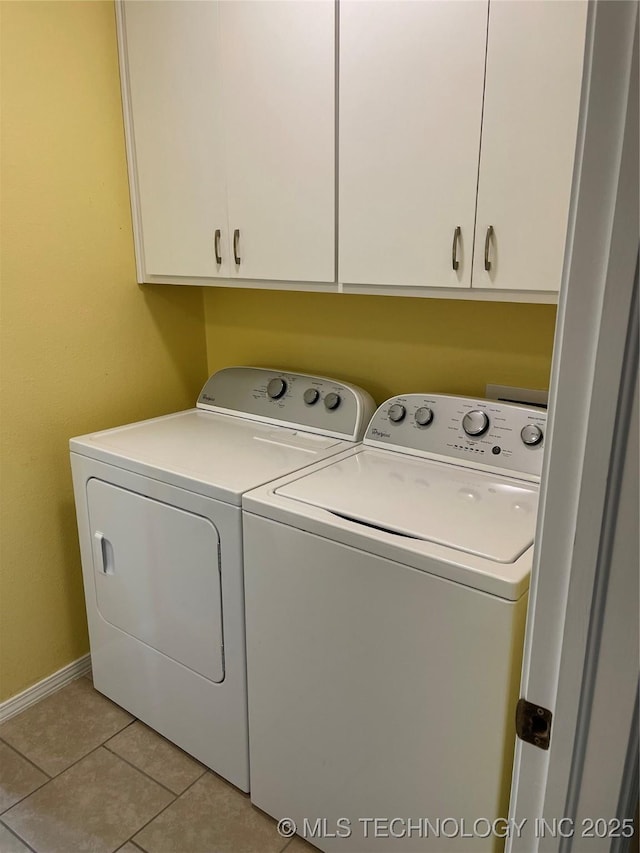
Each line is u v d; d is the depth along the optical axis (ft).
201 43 5.54
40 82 5.67
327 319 6.67
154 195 6.37
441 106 4.42
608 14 1.66
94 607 6.42
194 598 5.32
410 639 4.03
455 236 4.58
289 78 5.08
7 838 5.17
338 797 4.78
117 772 5.81
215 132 5.68
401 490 4.81
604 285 1.83
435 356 6.04
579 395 1.96
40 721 6.41
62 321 6.25
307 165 5.18
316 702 4.68
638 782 2.40
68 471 6.58
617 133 1.72
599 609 2.08
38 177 5.82
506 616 3.59
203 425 6.60
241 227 5.75
